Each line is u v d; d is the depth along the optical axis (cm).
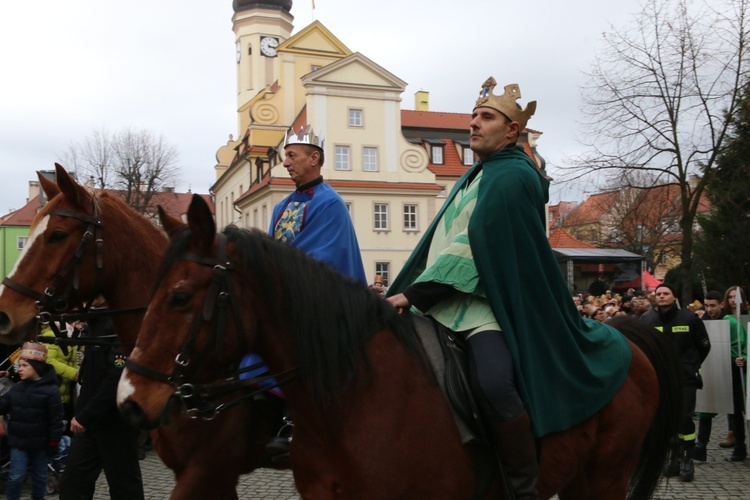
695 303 1416
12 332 360
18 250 5056
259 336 273
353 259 402
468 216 318
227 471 364
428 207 3884
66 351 443
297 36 4388
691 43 1778
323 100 3728
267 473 768
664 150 1831
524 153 326
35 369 647
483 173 314
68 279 371
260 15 5300
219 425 357
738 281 2178
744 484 717
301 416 277
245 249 266
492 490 296
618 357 354
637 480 396
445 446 276
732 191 2055
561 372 308
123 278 382
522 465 280
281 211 428
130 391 242
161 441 369
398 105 3869
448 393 284
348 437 267
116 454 420
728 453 889
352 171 3769
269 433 379
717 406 819
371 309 286
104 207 382
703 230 2250
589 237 4959
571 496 354
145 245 386
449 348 298
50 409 645
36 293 365
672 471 407
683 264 1867
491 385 278
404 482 267
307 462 281
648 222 3878
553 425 300
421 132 4425
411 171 3884
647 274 2509
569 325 326
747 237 2092
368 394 271
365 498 265
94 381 422
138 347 249
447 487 274
